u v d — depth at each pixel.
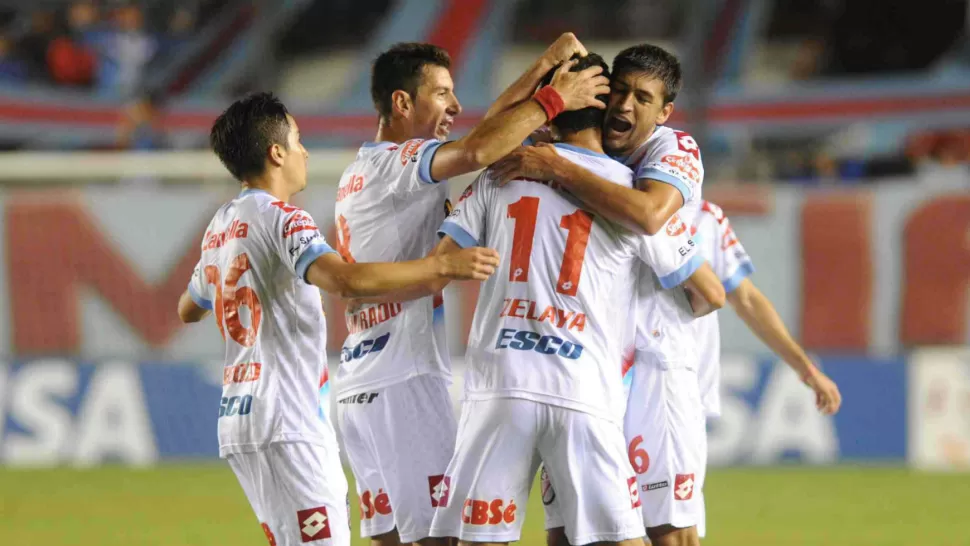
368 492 15.48
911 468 33.53
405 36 61.53
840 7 59.66
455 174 13.69
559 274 13.05
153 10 57.81
